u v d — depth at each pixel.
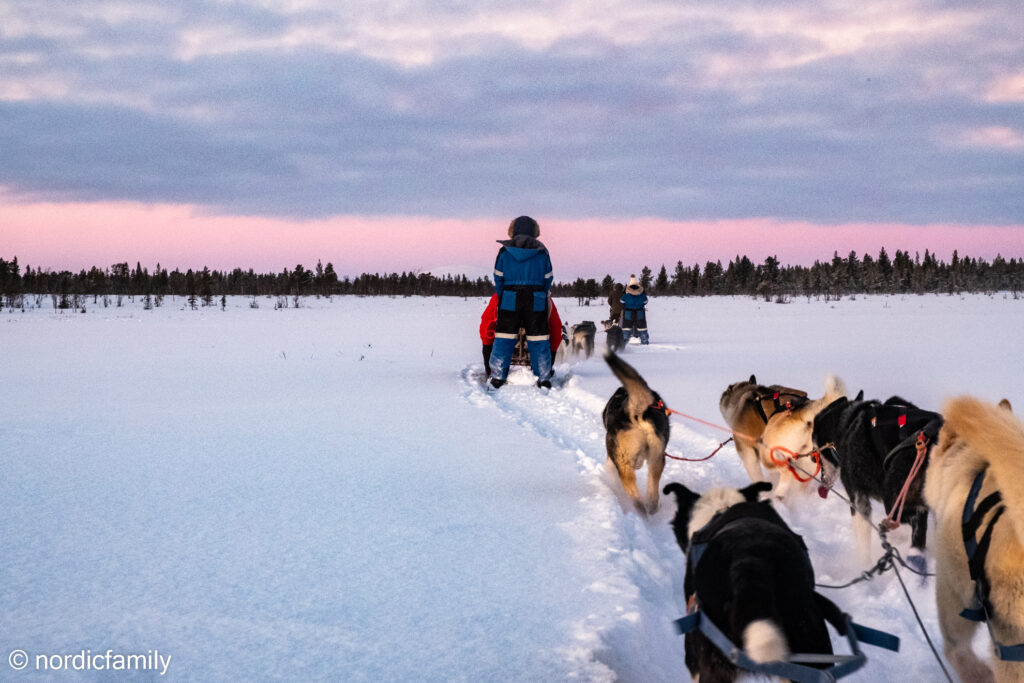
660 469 6.77
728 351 18.91
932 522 5.61
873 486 5.15
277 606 4.29
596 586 4.59
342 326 31.41
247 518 5.86
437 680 3.52
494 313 14.39
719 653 3.03
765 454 7.02
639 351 19.73
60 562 4.90
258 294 75.56
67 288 63.31
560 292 89.56
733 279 87.81
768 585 2.81
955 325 26.42
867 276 81.69
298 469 7.45
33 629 3.96
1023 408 9.74
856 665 2.77
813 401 6.58
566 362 18.02
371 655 3.75
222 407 11.16
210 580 4.64
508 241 13.87
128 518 5.81
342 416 10.51
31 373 15.11
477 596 4.46
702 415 10.60
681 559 5.59
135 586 4.54
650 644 4.09
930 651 4.16
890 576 5.18
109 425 9.65
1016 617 2.81
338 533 5.54
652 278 92.31
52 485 6.73
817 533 6.29
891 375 13.56
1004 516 2.92
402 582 4.66
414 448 8.50
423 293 84.12
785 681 3.15
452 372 15.84
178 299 60.66
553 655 3.76
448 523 5.82
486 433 9.41
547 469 7.58
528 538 5.50
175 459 7.80
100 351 19.86
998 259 78.44
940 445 3.55
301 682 3.48
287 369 16.19
